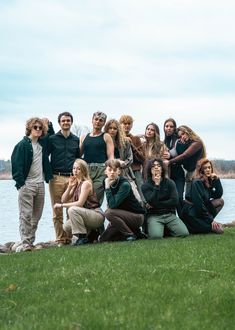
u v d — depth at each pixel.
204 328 5.76
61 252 10.31
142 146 13.61
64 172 12.79
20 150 12.11
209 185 13.09
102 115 12.82
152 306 6.39
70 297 6.97
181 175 13.87
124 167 12.95
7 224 23.05
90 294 7.00
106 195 12.20
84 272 8.13
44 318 6.23
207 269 8.04
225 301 6.49
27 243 12.22
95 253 9.84
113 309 6.36
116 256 9.36
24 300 7.02
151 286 7.16
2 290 7.55
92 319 6.05
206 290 6.90
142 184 12.68
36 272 8.55
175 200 12.52
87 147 12.88
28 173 12.26
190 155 13.65
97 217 12.25
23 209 12.23
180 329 5.73
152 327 5.79
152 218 12.52
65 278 7.89
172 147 14.40
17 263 9.38
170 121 14.43
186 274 7.74
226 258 8.81
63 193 12.77
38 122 12.31
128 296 6.81
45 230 20.11
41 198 12.47
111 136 13.07
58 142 12.80
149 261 8.79
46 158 12.57
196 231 12.93
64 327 5.88
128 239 11.98
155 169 12.48
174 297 6.70
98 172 12.80
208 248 9.94
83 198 12.24
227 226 15.83
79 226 12.12
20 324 6.05
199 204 12.73
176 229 12.51
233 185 70.44
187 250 9.74
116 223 12.08
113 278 7.68
